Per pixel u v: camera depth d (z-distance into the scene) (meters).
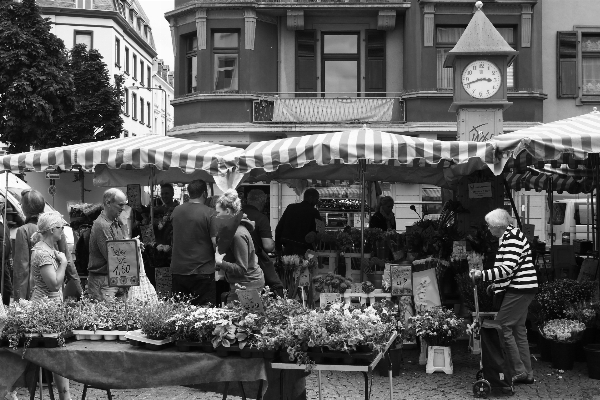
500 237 7.91
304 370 5.53
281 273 9.84
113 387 5.49
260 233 8.56
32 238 7.33
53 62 26.22
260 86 22.66
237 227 7.40
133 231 12.01
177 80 23.33
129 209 10.66
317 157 9.15
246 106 22.30
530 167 12.84
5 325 5.71
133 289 7.91
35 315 5.80
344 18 22.94
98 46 46.62
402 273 9.25
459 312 10.12
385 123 22.25
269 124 22.28
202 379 5.36
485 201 11.71
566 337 8.84
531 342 10.43
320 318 5.34
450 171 12.12
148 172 13.80
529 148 8.73
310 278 9.93
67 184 17.42
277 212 22.78
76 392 7.94
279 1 22.34
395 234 10.69
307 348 5.28
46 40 25.98
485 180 11.77
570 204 22.61
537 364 9.27
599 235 10.86
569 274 12.06
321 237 10.87
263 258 8.56
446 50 22.41
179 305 6.08
